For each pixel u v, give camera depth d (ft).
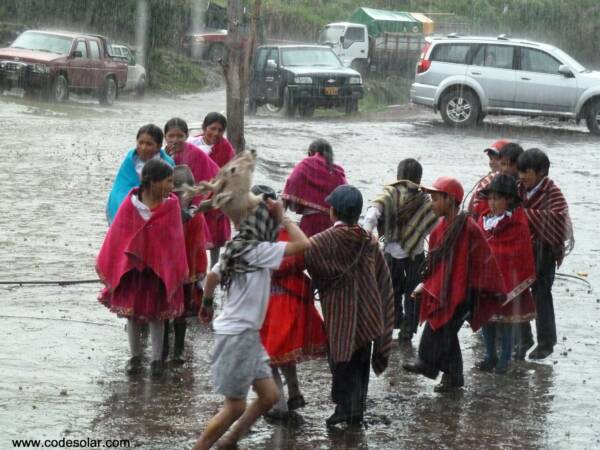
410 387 28.66
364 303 24.52
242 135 56.39
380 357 25.09
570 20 187.32
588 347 32.89
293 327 24.38
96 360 29.17
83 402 25.76
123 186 29.91
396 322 33.04
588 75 95.25
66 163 63.57
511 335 29.81
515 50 96.63
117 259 27.37
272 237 22.71
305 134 87.40
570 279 42.06
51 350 29.76
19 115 89.30
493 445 24.12
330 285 24.45
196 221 29.76
